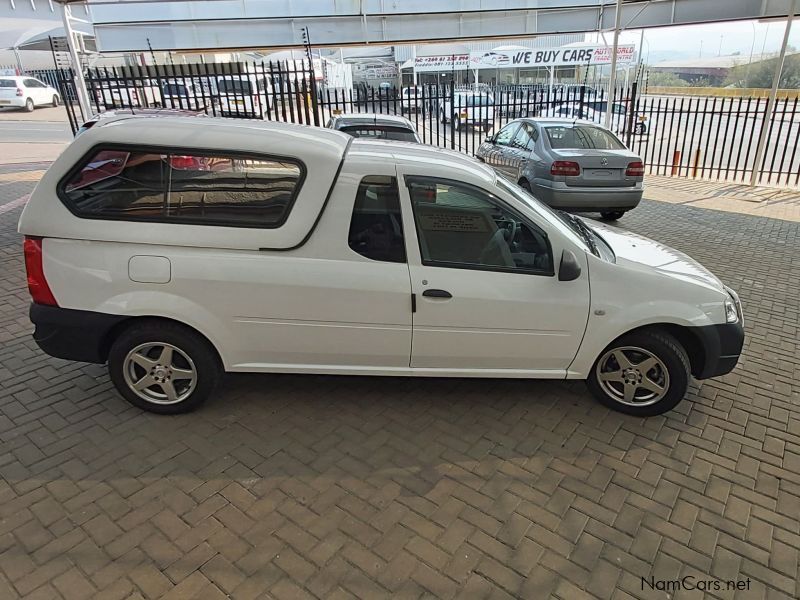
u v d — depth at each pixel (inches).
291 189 121.6
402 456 123.0
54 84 1156.5
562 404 143.7
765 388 153.5
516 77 1205.7
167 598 87.9
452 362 133.7
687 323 129.3
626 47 722.2
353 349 130.1
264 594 89.2
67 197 120.3
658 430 134.0
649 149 702.5
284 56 858.8
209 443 125.3
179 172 119.9
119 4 485.4
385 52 1354.6
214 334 125.6
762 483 116.6
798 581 93.9
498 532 102.9
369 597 89.3
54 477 113.4
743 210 371.9
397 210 124.8
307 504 108.4
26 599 87.0
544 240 128.4
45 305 124.0
